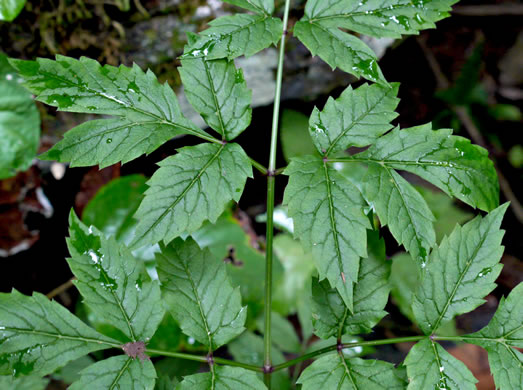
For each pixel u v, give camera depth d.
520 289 0.51
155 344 0.62
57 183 0.67
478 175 0.51
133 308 0.51
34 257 0.68
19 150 0.61
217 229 0.65
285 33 0.53
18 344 0.49
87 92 0.50
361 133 0.51
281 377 0.61
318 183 0.50
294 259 0.69
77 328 0.50
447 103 1.02
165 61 0.64
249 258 0.65
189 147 0.50
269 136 0.80
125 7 0.62
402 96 1.02
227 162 0.50
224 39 0.51
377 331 0.76
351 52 0.51
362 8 0.52
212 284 0.51
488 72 1.09
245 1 0.52
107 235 0.62
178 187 0.49
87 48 0.63
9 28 0.61
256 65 0.66
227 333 0.51
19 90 0.61
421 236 0.50
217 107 0.51
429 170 0.51
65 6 0.61
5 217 0.65
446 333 0.71
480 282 0.51
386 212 0.50
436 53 1.07
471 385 0.50
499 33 1.09
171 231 0.49
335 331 0.52
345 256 0.49
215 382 0.50
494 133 1.03
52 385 0.61
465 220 0.80
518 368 0.50
